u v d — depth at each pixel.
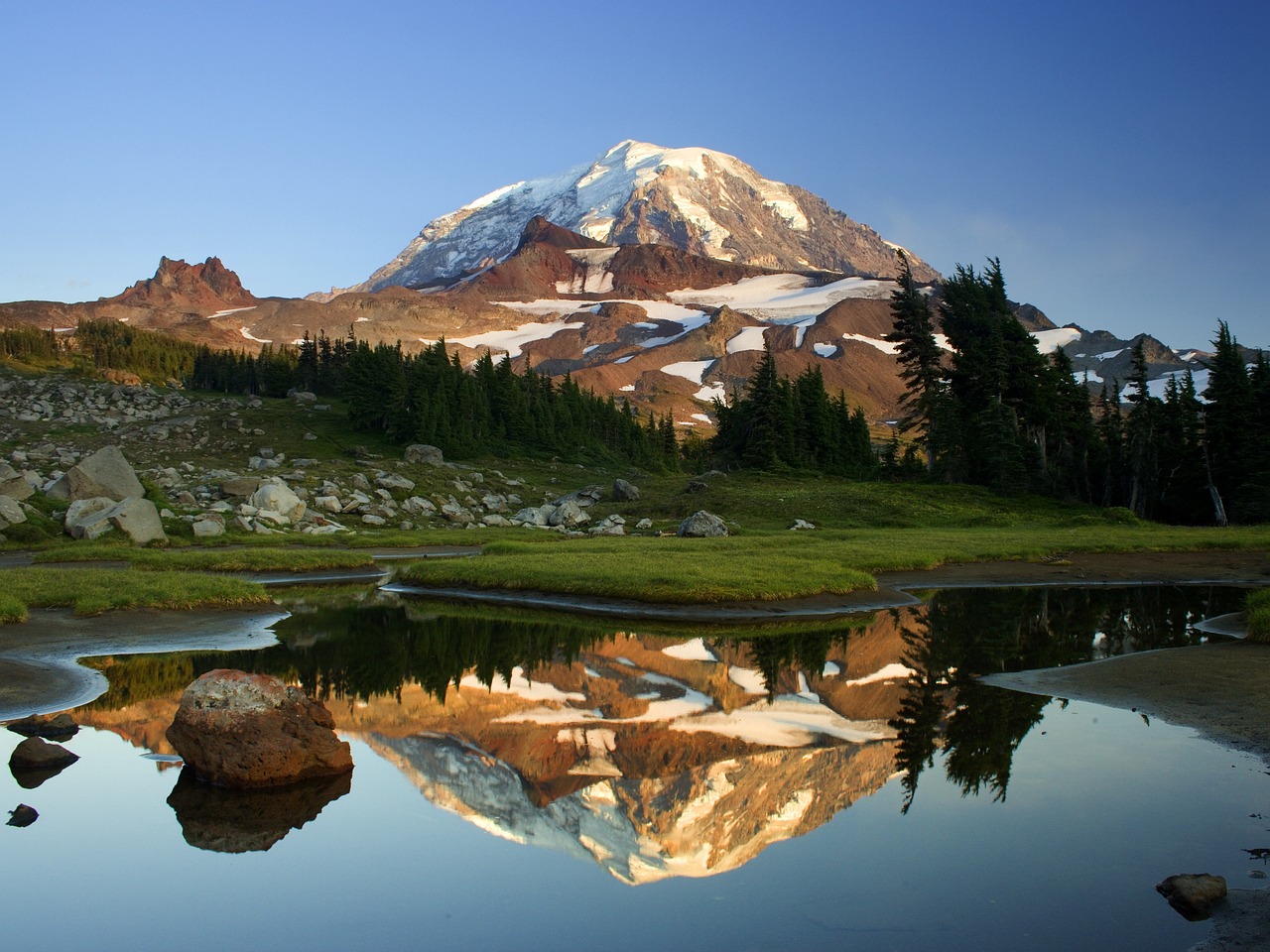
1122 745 15.07
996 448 82.19
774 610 32.84
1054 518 73.50
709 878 10.16
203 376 181.00
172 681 20.45
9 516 50.47
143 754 15.00
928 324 93.50
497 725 16.83
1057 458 95.38
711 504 79.75
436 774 13.90
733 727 16.61
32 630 25.75
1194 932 8.57
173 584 32.25
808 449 108.12
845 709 18.05
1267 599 29.02
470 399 124.38
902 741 15.57
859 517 74.25
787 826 11.68
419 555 57.78
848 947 8.42
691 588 34.28
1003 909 9.16
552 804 12.75
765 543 55.12
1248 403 83.56
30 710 17.77
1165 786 12.92
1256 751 14.65
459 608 34.56
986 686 20.02
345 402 146.00
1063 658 23.56
